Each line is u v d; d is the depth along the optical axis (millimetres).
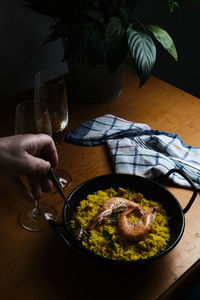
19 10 1029
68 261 578
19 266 570
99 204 632
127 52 859
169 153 804
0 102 936
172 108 959
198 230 638
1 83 1111
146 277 555
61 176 738
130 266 496
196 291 703
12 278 553
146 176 739
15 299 525
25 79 1158
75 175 747
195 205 688
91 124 872
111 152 789
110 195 654
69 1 868
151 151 775
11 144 543
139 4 1357
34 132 631
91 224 581
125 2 910
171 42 880
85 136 834
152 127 890
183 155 804
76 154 802
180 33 1396
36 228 627
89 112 932
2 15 1003
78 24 852
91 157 796
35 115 646
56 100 677
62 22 904
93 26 854
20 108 685
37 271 563
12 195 693
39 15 1075
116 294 533
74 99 969
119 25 835
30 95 965
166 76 1511
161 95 1006
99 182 660
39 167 562
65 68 1246
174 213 600
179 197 704
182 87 1491
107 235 567
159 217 613
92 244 564
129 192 659
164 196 634
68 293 534
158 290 540
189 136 867
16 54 1092
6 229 628
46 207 670
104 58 883
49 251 594
